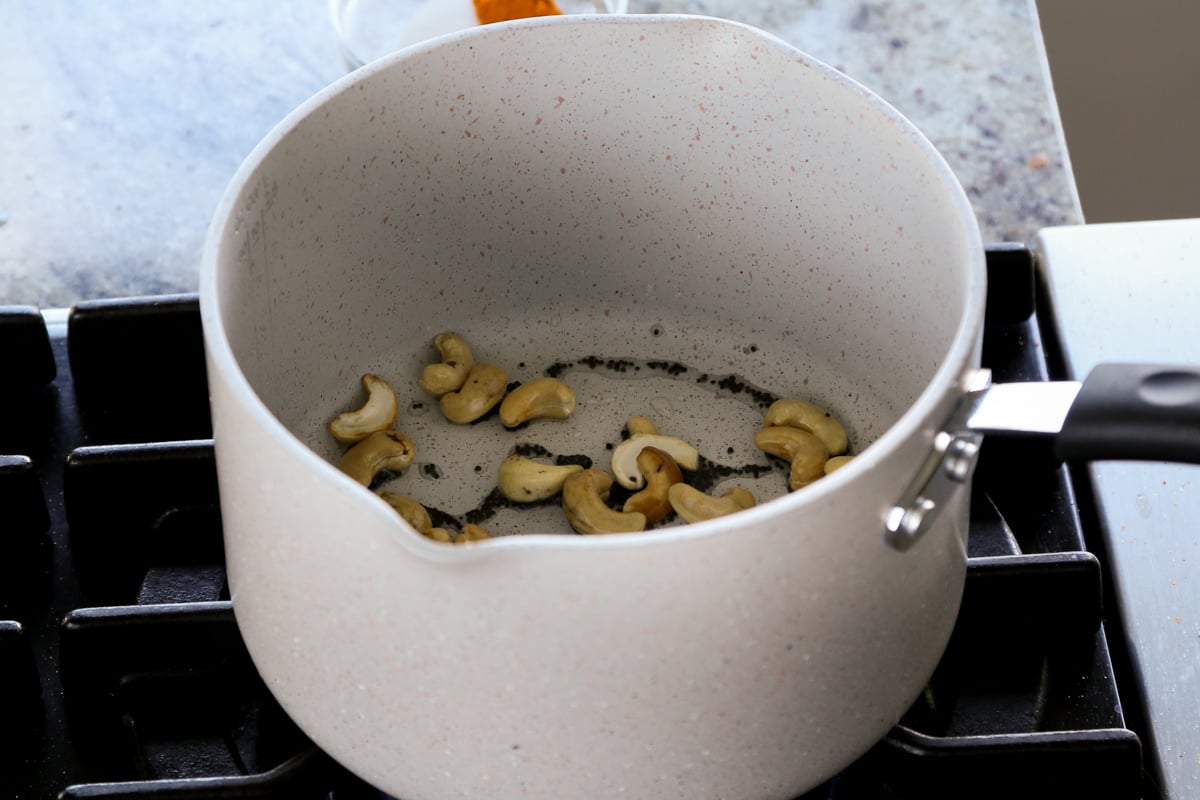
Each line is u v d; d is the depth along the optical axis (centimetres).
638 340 84
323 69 96
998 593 74
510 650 63
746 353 83
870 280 78
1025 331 84
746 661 63
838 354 81
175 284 89
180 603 74
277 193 74
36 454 81
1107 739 70
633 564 61
